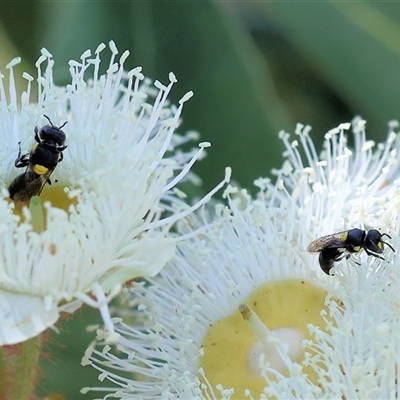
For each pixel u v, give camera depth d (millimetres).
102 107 154
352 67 182
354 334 150
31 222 146
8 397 151
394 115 180
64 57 177
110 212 146
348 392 145
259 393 154
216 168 179
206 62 182
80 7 179
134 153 150
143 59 181
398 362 145
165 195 165
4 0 179
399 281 153
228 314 160
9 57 178
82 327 161
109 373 154
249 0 191
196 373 157
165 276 160
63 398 158
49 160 148
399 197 160
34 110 154
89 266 145
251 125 180
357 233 155
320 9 183
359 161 169
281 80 191
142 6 182
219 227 162
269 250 162
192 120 181
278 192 166
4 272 144
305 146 167
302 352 154
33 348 151
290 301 160
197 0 184
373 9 182
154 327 156
